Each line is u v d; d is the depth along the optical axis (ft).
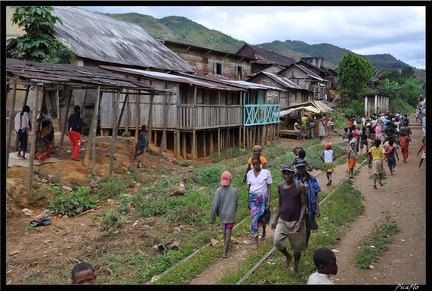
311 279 17.12
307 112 125.08
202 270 24.93
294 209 22.76
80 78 42.88
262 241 29.91
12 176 38.99
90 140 47.39
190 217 33.99
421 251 26.50
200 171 52.24
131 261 26.18
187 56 113.19
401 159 66.74
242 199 40.37
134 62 80.43
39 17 64.90
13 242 29.14
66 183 41.60
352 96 172.14
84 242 29.25
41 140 45.85
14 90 36.52
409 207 37.88
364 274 23.24
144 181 47.93
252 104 94.17
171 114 67.77
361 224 33.32
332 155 48.80
